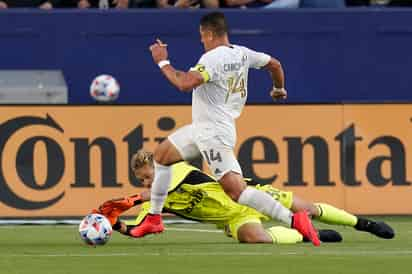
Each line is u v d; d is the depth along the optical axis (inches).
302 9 2103.8
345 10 2111.2
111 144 1828.2
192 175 1445.6
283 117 1852.9
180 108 1849.2
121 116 1834.4
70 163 1814.7
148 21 2087.8
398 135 1872.5
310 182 1850.4
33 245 1428.4
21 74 2047.2
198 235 1574.8
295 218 1344.7
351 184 1856.5
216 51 1347.2
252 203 1347.2
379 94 2124.8
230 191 1359.5
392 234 1448.1
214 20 1363.2
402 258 1240.8
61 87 2027.6
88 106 1824.6
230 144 1365.7
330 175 1854.1
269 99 2097.7
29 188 1803.6
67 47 2074.3
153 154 1454.2
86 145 1820.9
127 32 2081.7
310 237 1349.7
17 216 1797.5
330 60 2113.7
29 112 1809.8
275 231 1429.6
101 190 1819.6
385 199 1860.2
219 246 1391.5
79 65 2078.0
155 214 1448.1
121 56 2084.2
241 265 1172.5
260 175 1846.7
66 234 1599.4
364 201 1857.8
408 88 2127.2
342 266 1162.6
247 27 2098.9
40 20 2068.2
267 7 2171.5
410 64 2124.8
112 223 1434.5
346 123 1863.9
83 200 1813.5
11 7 2177.7
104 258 1246.9
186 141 1402.6
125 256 1267.2
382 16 2117.4
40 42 2068.2
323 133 1857.8
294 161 1850.4
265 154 1846.7
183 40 2095.2
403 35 2121.1
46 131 1812.3
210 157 1364.4
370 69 2121.1
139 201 1454.2
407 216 1863.9
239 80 1369.3
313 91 2113.7
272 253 1295.5
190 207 1448.1
